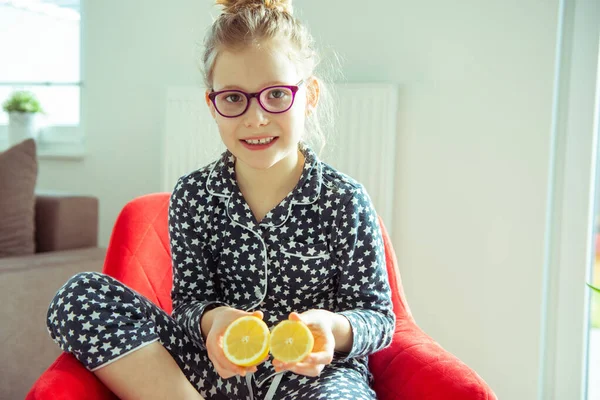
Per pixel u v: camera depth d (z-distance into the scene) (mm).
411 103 1646
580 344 1543
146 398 849
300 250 1006
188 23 1989
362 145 1630
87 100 2215
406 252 1675
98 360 845
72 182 2266
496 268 1567
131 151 2131
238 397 959
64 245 1853
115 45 2139
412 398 910
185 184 1057
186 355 966
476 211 1583
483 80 1560
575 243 1536
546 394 1590
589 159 1510
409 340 1023
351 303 1003
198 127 1814
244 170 1033
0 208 1730
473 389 847
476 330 1597
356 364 979
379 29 1681
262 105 922
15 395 1546
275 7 1008
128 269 1176
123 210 1232
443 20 1601
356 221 999
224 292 1063
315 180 1020
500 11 1533
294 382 937
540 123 1501
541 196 1507
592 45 1491
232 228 1024
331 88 1652
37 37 2424
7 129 2500
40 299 1617
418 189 1649
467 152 1587
